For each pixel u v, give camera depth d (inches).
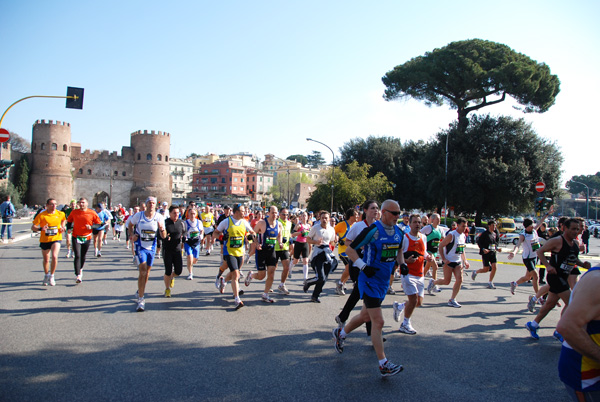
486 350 220.4
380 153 2068.2
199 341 219.3
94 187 3376.0
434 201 1736.0
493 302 351.6
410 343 228.8
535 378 182.5
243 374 176.4
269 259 318.0
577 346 95.4
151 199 286.5
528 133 1470.2
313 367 187.2
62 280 386.6
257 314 280.7
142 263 280.8
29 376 168.6
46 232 352.2
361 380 173.8
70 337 220.4
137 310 279.7
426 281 461.1
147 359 191.3
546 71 1464.1
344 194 1713.8
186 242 414.6
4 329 231.0
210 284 390.0
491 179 1396.4
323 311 294.5
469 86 1450.5
